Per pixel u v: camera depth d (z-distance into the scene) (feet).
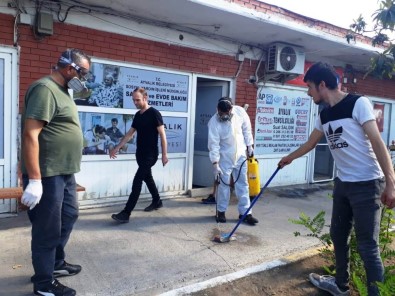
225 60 21.84
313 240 14.88
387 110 33.50
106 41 17.26
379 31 13.35
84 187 16.10
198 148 23.98
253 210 19.16
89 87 17.11
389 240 12.13
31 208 8.61
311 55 26.18
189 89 20.54
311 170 27.73
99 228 15.01
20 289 9.96
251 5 18.89
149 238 14.20
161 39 19.01
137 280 10.78
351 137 9.30
